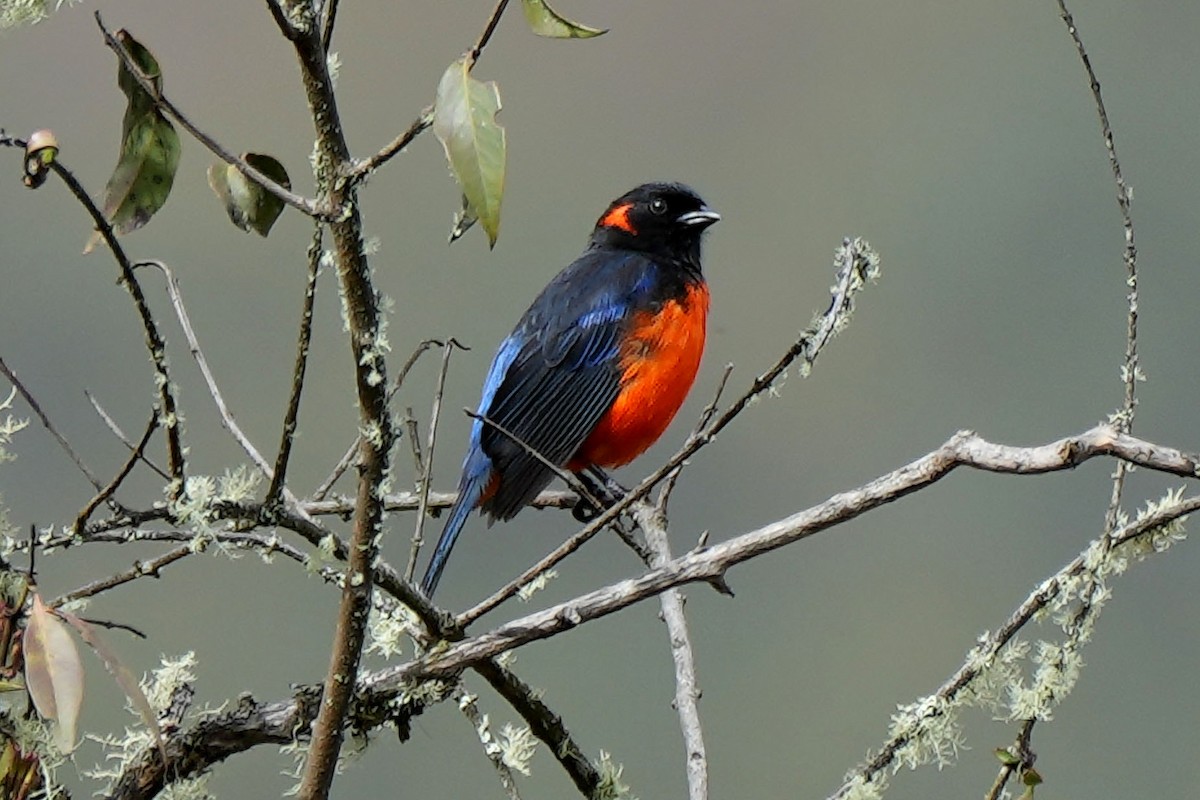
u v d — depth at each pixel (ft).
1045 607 21.43
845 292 21.03
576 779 23.95
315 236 19.39
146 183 20.92
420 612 21.85
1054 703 21.25
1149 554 21.42
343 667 20.52
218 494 20.95
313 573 21.49
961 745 21.61
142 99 20.70
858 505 20.34
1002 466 19.75
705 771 24.67
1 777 20.44
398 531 59.00
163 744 19.30
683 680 25.62
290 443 20.34
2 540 20.08
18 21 18.89
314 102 18.11
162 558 21.47
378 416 19.57
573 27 18.03
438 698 22.44
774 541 20.81
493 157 17.28
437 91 17.42
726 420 21.09
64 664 18.15
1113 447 19.38
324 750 20.84
